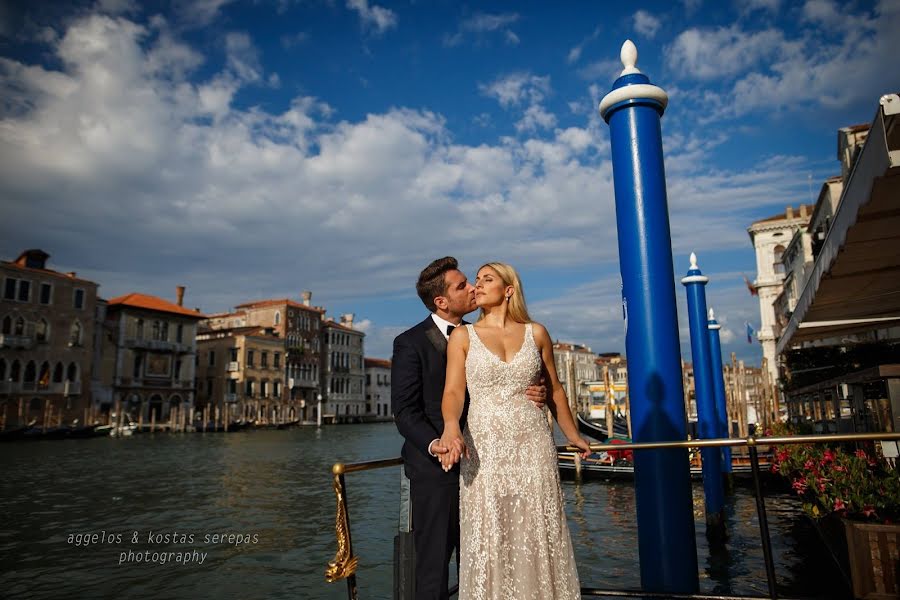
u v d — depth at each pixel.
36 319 44.47
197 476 21.50
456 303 2.89
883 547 3.77
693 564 2.92
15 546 11.12
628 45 3.32
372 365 88.25
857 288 6.81
